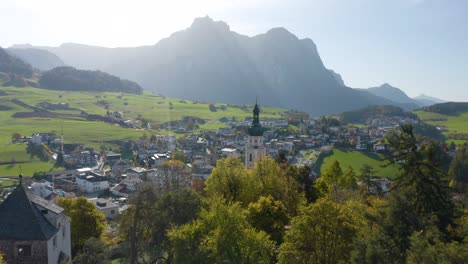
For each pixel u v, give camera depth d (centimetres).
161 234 4884
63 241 4331
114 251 5959
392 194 3825
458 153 16125
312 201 7044
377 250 3281
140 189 6172
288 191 6956
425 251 2853
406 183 4372
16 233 3806
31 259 3822
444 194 4344
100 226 6744
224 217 4431
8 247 3794
